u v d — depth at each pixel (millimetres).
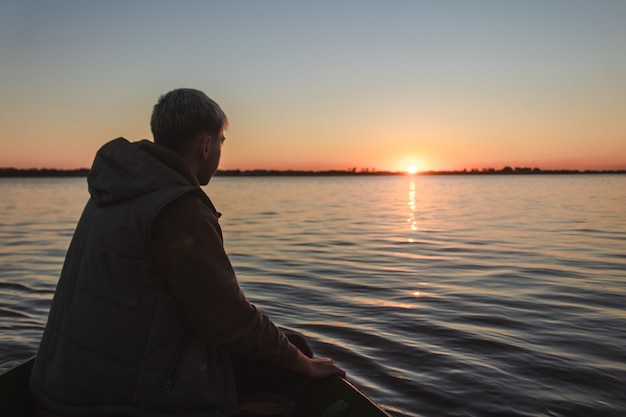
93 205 2039
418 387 3973
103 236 1886
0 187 83625
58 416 1966
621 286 7570
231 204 33875
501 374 4211
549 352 4719
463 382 4055
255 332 1961
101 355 1867
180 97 2035
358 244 13125
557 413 3510
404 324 5719
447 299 6887
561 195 43719
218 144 2158
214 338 1903
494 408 3600
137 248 1848
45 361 1982
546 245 12414
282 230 16906
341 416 2109
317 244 13172
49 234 15617
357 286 7863
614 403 3660
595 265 9445
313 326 5723
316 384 2344
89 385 1869
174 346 1898
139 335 1865
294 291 7551
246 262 10250
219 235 1947
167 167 1894
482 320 5836
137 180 1871
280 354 2088
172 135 2037
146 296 1868
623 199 35656
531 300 6754
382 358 4645
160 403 1862
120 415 1870
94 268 1895
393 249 12078
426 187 82312
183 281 1837
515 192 53656
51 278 8531
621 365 4383
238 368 2314
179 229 1824
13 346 5008
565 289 7406
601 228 16297
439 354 4711
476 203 33438
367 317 6062
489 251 11516
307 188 78438
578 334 5262
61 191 62250
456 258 10547
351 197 45688
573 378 4109
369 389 3965
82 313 1894
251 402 2260
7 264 9984
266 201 38156
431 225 18375
